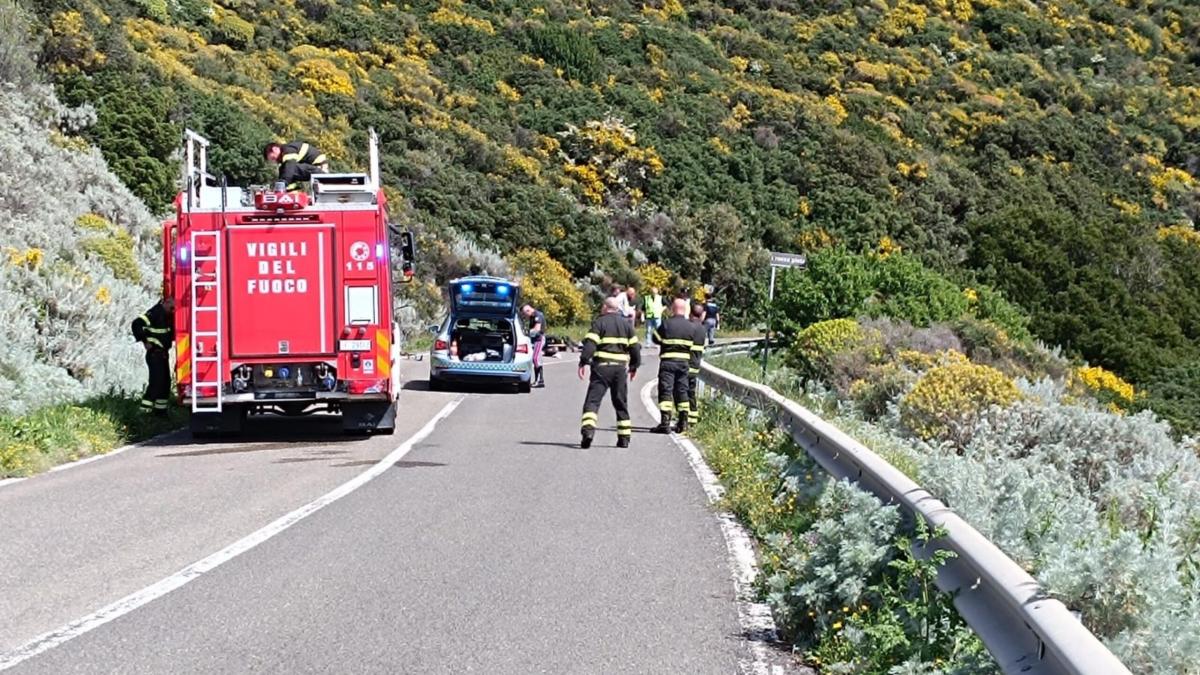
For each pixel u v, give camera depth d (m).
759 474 12.51
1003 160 74.50
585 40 73.88
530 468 14.31
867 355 25.09
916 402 17.33
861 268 33.12
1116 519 11.00
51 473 13.58
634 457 15.59
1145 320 52.56
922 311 32.09
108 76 41.59
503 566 9.13
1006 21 97.12
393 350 17.45
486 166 56.94
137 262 28.58
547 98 66.81
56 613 7.67
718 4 90.44
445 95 62.62
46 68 41.84
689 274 57.22
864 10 92.94
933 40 92.12
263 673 6.56
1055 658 4.81
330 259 16.94
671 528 10.78
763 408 15.85
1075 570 6.35
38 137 33.84
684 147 65.81
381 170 51.00
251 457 15.18
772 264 24.52
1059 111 83.44
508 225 52.84
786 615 7.48
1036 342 38.50
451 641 7.23
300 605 7.95
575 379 30.62
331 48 63.03
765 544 9.86
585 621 7.74
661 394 18.83
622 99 68.81
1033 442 16.34
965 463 10.23
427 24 70.25
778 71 80.44
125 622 7.48
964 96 83.12
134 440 16.92
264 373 16.86
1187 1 112.12
